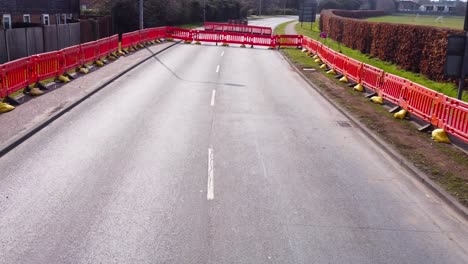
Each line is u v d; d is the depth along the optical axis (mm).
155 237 6230
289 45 36219
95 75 19125
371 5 136000
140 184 8070
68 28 29172
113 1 46156
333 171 9250
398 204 7762
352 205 7621
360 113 14242
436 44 19469
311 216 7121
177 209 7125
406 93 13719
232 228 6586
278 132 12000
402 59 23406
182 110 13828
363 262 5855
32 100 14070
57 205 7117
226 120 12922
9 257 5621
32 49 23844
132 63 23125
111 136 10883
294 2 127562
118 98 15109
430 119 12219
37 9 33562
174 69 22203
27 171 8484
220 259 5754
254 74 22109
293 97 16922
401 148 10719
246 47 35781
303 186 8352
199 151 10047
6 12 29469
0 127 11000
